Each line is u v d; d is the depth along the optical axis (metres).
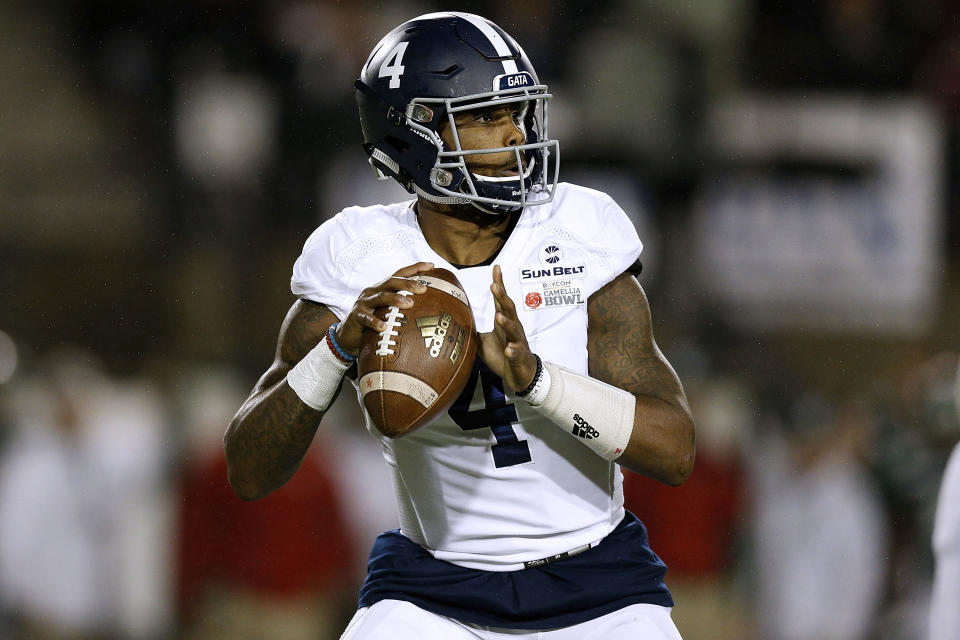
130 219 28.11
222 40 28.25
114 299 27.42
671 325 25.98
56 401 21.03
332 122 27.72
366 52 28.05
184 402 22.77
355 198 27.30
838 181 27.38
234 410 23.20
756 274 26.73
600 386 8.18
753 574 19.44
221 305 27.31
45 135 28.73
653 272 26.34
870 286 26.97
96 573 20.41
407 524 9.09
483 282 8.55
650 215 26.64
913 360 26.42
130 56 28.72
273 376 8.91
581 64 27.20
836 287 26.84
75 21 29.03
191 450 21.28
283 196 27.66
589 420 8.07
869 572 20.02
